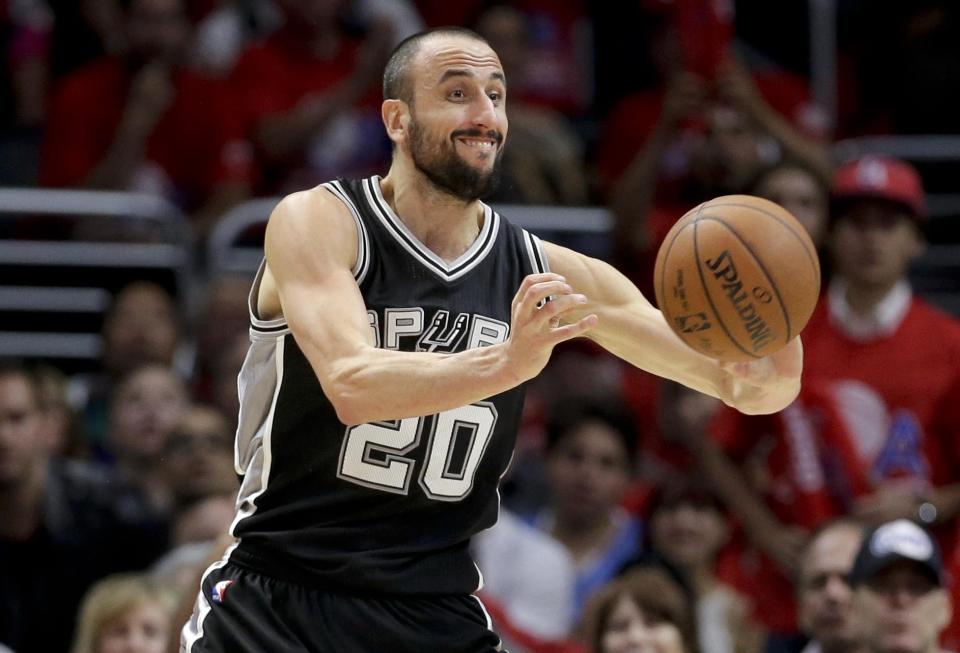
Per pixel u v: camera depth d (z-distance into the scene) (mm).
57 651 23438
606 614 20891
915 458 23625
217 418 24625
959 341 24016
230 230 29969
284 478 13180
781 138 28531
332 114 31562
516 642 23031
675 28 30109
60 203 29797
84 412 28078
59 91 32000
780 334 12234
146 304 28297
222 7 35562
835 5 38000
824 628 20844
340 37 33125
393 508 13133
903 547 19203
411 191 13000
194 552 22594
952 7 35500
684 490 24625
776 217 12352
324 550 13094
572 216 30594
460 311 13000
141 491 25156
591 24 36438
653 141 29062
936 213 33094
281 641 12961
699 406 26859
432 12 35750
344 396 11516
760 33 37219
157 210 30188
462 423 13055
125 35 32062
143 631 20891
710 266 12172
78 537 23938
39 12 37000
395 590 13172
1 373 23828
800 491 23688
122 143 31062
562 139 32219
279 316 12930
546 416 27422
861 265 23953
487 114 12633
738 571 24344
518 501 26875
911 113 35188
